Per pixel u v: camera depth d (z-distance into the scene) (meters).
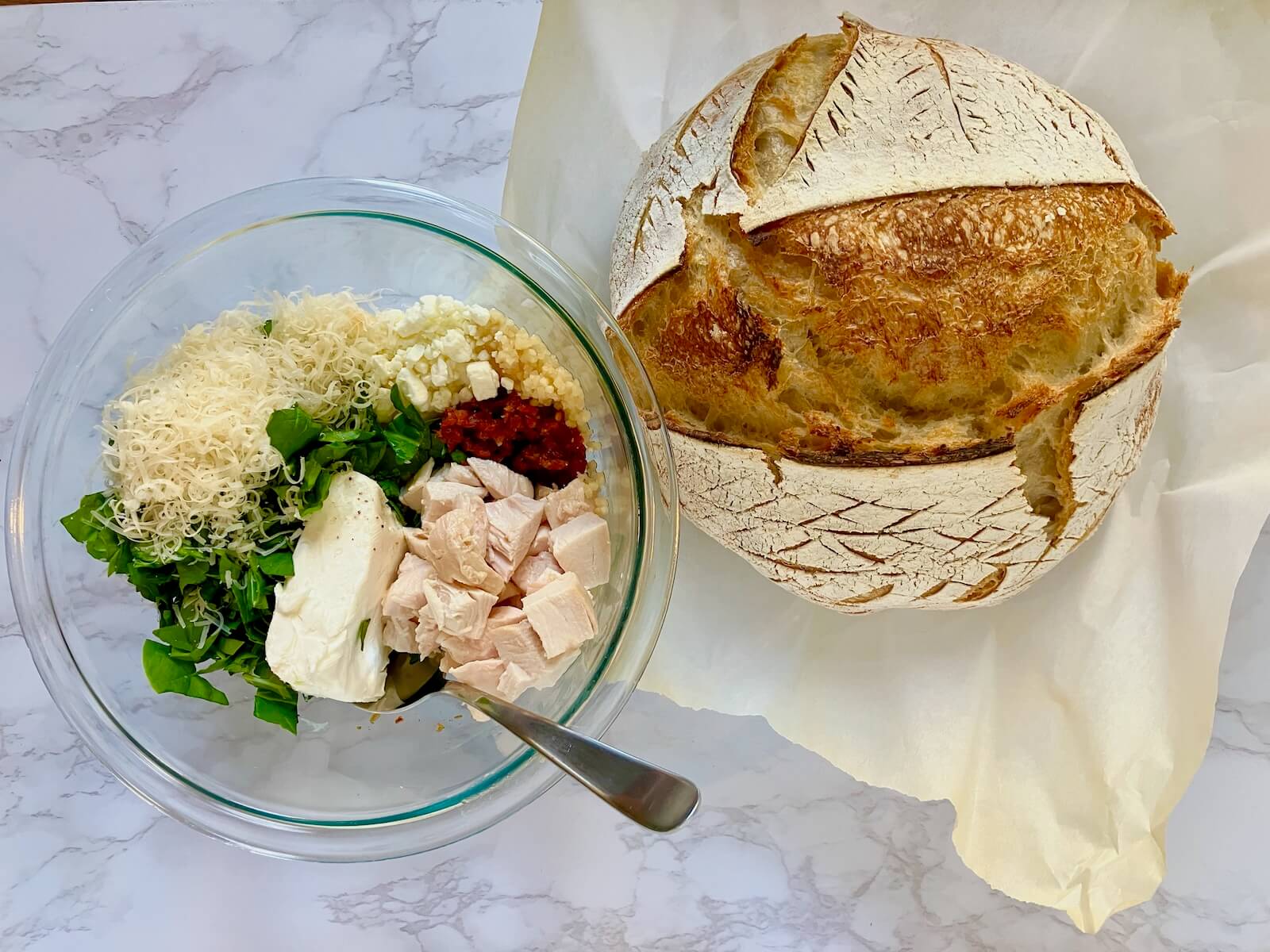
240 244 0.40
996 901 0.48
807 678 0.46
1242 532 0.41
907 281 0.34
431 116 0.47
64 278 0.46
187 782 0.39
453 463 0.39
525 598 0.36
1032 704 0.44
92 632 0.40
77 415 0.40
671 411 0.39
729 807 0.48
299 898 0.47
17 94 0.46
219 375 0.36
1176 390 0.43
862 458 0.35
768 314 0.35
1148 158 0.43
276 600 0.36
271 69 0.47
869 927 0.48
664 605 0.39
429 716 0.42
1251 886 0.47
